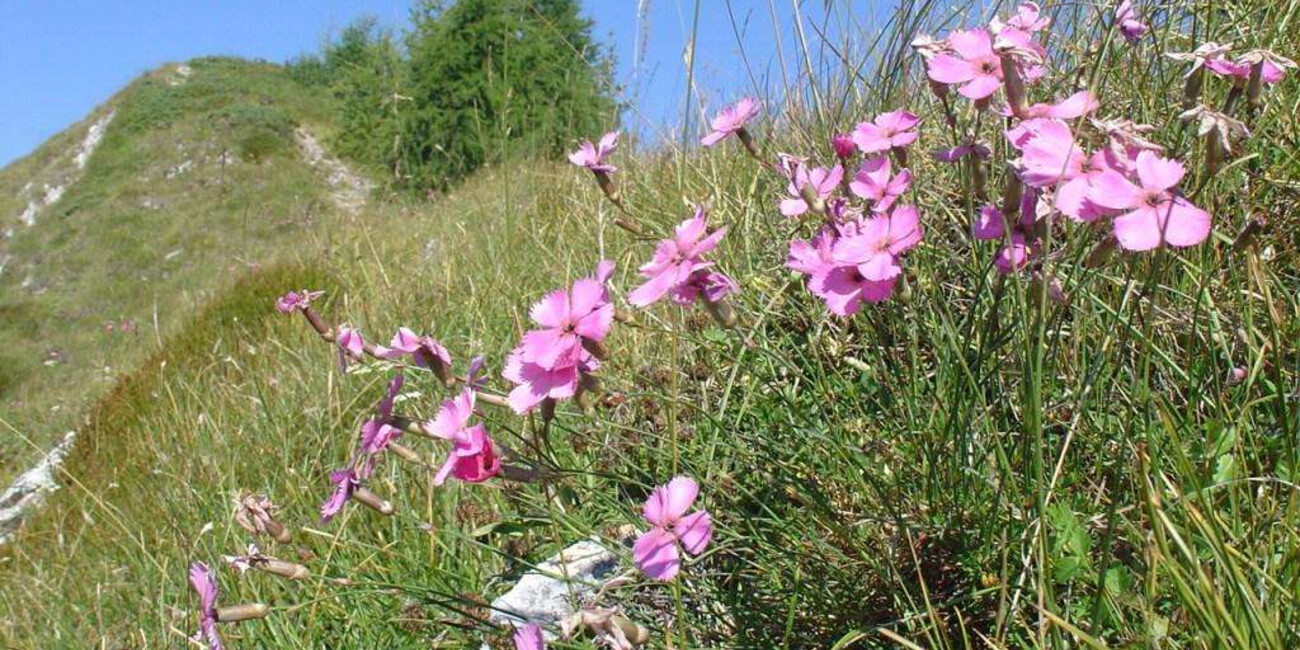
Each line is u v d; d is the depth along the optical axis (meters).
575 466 0.49
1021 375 0.33
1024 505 0.31
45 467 1.39
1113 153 0.25
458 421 0.31
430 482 0.56
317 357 0.96
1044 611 0.26
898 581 0.32
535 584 0.44
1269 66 0.29
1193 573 0.26
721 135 0.39
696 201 0.63
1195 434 0.33
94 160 6.73
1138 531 0.30
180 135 6.76
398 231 1.74
